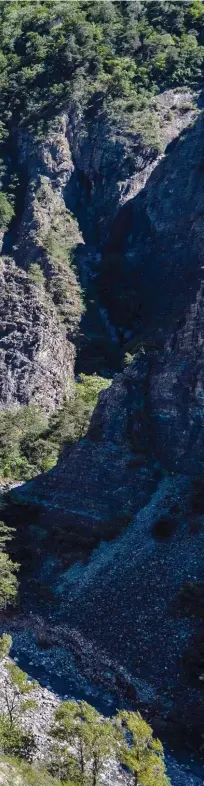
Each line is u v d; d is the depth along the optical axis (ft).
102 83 422.41
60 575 180.24
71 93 415.64
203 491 180.24
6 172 401.49
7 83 441.68
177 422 198.39
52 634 158.10
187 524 174.50
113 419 208.54
